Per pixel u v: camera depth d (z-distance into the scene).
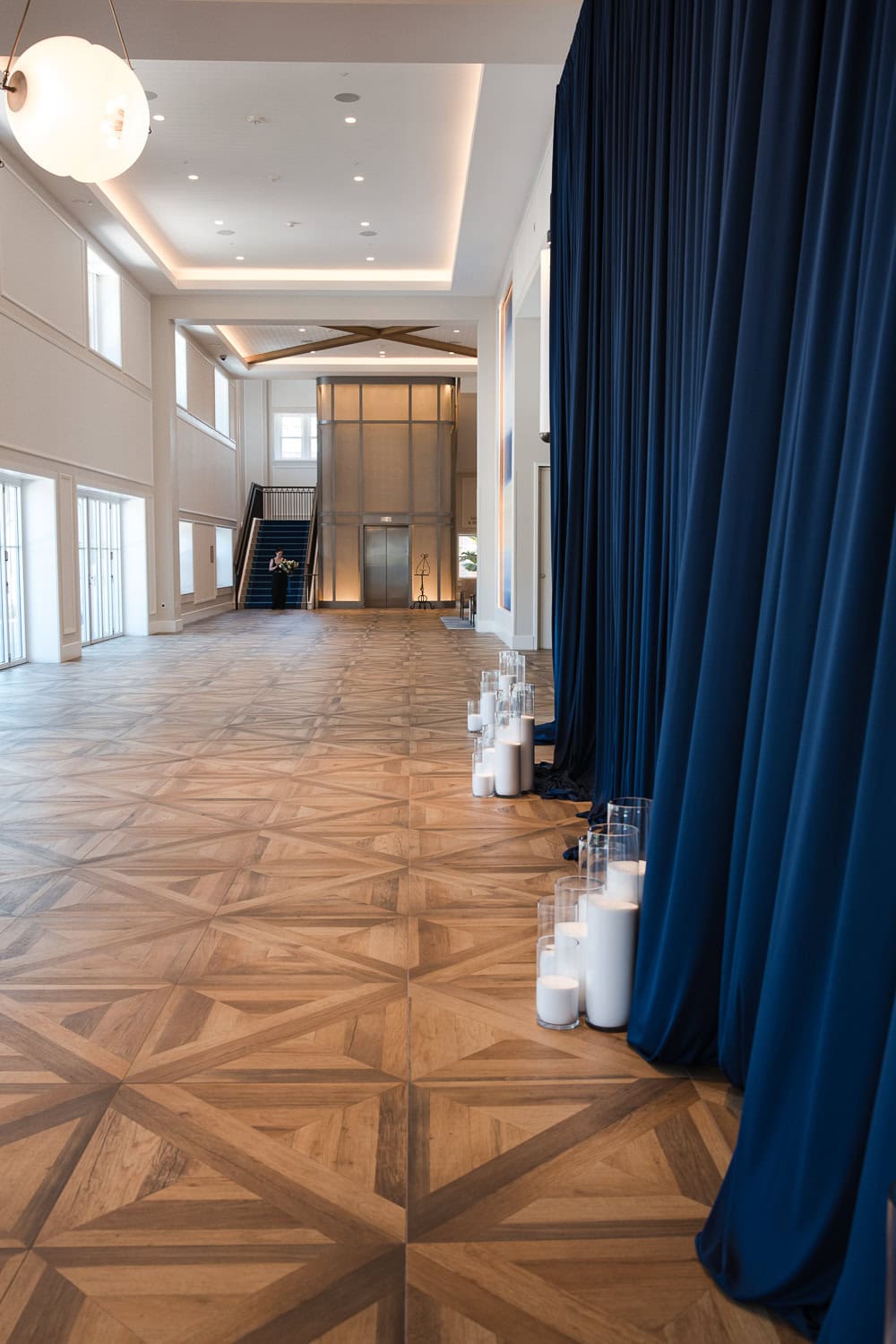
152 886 4.21
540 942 3.01
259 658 13.45
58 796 5.80
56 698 9.66
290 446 29.27
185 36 6.83
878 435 1.75
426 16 6.65
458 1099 2.53
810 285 2.14
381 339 21.53
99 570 15.74
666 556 3.92
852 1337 1.47
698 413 3.24
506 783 5.77
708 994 2.65
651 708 4.11
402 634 17.48
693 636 2.70
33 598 12.64
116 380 14.82
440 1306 1.81
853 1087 1.69
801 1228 1.76
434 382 25.33
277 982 3.24
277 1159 2.26
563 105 6.65
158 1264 1.92
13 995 3.14
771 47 2.36
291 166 11.93
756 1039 1.97
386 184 12.56
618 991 2.93
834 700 1.82
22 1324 1.76
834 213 2.02
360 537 25.66
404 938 3.62
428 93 9.97
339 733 7.85
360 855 4.64
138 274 15.53
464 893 4.11
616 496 4.95
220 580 24.27
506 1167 2.24
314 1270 1.90
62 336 12.52
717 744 2.55
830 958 1.85
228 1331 1.75
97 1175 2.20
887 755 1.65
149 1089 2.57
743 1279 1.84
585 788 5.84
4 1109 2.47
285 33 6.81
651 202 4.21
